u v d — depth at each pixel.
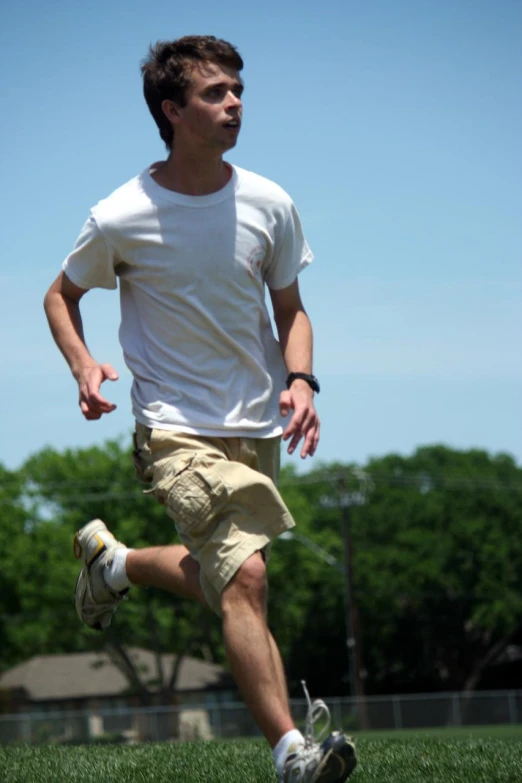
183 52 13.66
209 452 13.42
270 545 13.23
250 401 13.95
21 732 136.75
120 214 13.79
